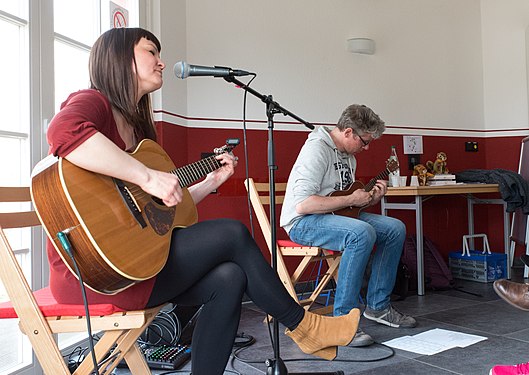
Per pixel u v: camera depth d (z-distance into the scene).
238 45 4.03
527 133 5.11
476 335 2.83
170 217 1.56
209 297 1.51
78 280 1.41
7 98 2.23
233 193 3.97
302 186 2.85
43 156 2.38
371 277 3.09
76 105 1.40
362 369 2.34
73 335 2.64
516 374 1.89
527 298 2.53
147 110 1.72
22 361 2.22
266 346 2.76
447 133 5.03
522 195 4.35
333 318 1.76
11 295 1.40
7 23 2.22
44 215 1.30
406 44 4.84
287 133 4.20
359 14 4.59
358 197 2.90
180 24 3.74
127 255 1.34
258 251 1.56
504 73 5.20
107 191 1.37
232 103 3.99
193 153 3.85
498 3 5.20
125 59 1.58
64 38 2.61
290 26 4.24
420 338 2.79
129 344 1.56
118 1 3.17
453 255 4.70
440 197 4.98
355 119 2.96
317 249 2.86
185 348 2.58
